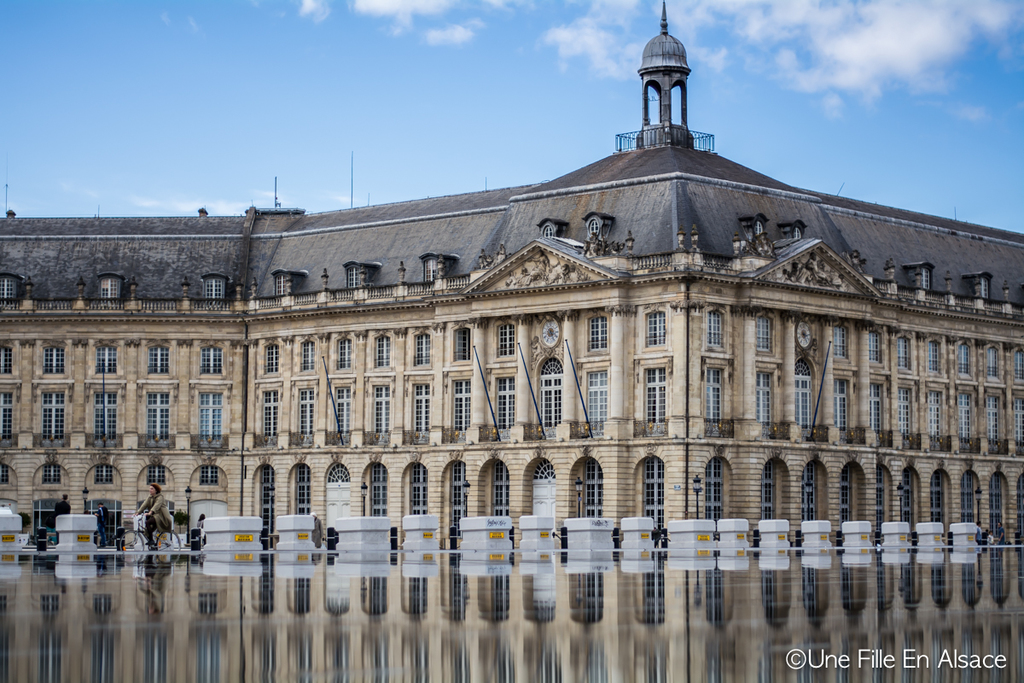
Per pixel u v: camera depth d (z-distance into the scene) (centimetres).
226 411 10738
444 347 9894
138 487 10644
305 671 2281
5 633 2650
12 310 10775
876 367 9925
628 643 2597
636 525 6981
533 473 9419
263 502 10656
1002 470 10838
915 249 10675
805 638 2667
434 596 3462
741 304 9056
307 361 10512
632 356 9044
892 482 9962
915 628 2855
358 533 6316
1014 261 11425
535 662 2394
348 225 10838
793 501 9175
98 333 10738
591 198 9600
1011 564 5484
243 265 10925
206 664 2320
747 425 9000
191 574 4316
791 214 9738
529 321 9444
